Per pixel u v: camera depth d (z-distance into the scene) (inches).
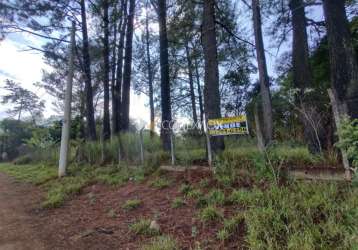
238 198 183.0
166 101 409.7
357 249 109.1
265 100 288.7
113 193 287.7
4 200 329.4
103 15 535.5
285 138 289.0
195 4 368.8
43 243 184.9
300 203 153.2
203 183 228.7
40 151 867.4
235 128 249.4
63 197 304.7
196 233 163.2
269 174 191.3
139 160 371.2
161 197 235.8
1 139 1743.4
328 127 213.3
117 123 562.6
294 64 307.3
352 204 136.4
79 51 584.7
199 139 326.0
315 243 123.3
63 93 1018.1
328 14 213.6
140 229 180.4
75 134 652.1
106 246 169.9
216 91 306.5
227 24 395.2
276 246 129.3
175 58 518.0
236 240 146.4
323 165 190.9
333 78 207.8
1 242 188.7
